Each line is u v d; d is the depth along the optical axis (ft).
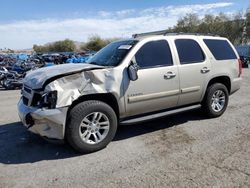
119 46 17.56
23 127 19.54
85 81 14.43
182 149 15.26
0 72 41.06
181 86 18.10
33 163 13.93
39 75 15.08
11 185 11.92
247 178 12.06
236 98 28.71
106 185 11.75
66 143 16.28
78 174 12.74
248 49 150.00
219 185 11.55
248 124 19.31
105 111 15.02
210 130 18.24
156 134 17.75
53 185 11.85
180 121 20.29
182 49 18.53
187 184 11.66
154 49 17.17
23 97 15.92
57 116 13.70
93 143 14.92
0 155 14.90
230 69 21.29
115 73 15.34
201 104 20.30
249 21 220.23
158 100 17.15
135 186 11.60
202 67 19.25
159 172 12.73
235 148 15.23
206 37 20.51
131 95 15.93
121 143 16.31
